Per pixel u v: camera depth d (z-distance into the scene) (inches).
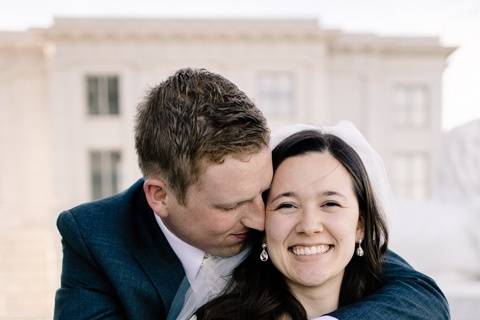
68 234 66.0
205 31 610.5
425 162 670.5
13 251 410.0
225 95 55.1
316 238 56.6
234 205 56.4
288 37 619.5
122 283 63.3
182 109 54.8
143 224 67.5
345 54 655.1
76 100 616.7
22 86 647.8
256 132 53.7
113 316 64.2
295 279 58.8
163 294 64.8
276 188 58.3
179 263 66.3
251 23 615.5
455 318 100.0
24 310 206.2
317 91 626.2
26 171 648.4
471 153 158.1
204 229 59.2
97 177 626.2
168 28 607.8
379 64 664.4
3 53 643.5
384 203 64.7
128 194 72.0
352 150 59.8
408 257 117.1
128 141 621.6
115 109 625.0
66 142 617.0
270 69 623.8
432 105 669.9
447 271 117.6
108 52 615.8
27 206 642.2
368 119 658.2
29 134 649.6
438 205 129.0
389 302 57.9
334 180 57.1
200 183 54.9
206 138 52.5
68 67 614.2
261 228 59.1
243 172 53.8
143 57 617.3
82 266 65.7
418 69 669.9
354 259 65.0
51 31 604.1
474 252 118.0
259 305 61.4
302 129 63.4
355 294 63.6
